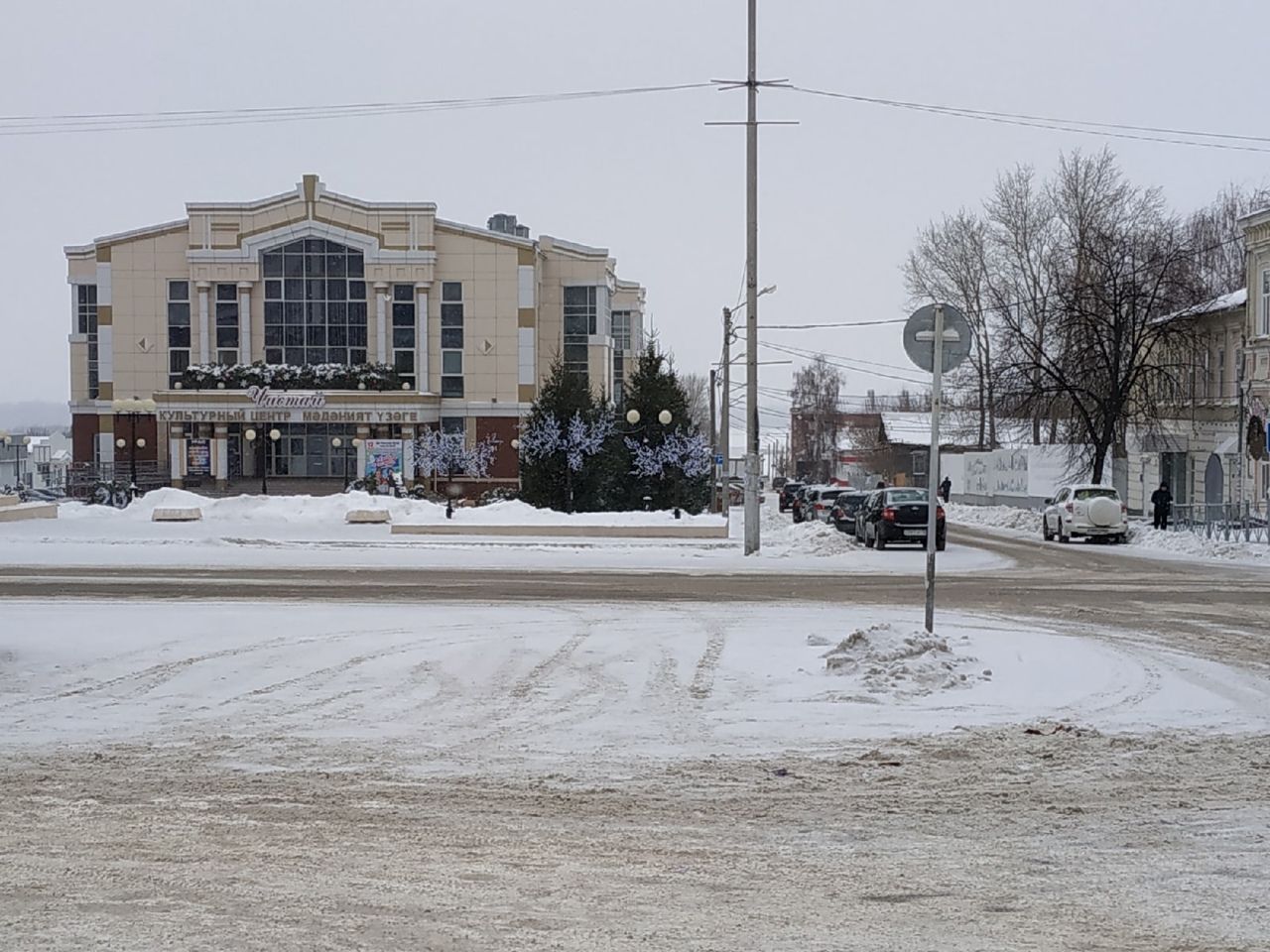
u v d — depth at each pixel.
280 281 79.00
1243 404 45.78
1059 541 43.28
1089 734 11.04
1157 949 5.86
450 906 6.43
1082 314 50.62
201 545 35.97
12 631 17.12
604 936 6.00
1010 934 6.06
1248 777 9.54
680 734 11.07
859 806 8.68
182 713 12.08
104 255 79.50
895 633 14.63
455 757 10.23
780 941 5.94
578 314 86.00
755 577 26.89
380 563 30.36
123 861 7.27
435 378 79.00
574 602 21.09
